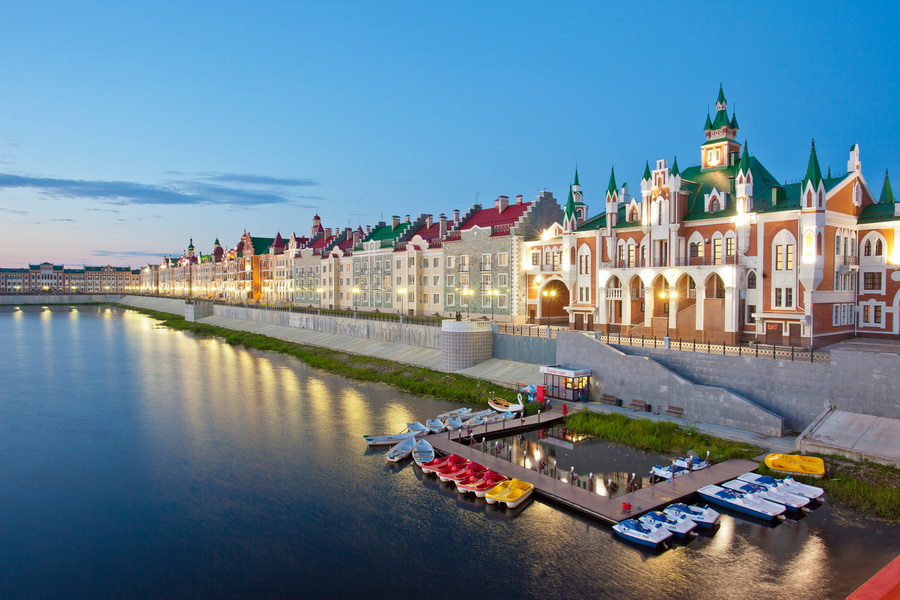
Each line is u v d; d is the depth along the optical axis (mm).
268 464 40156
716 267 54344
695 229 58281
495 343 65562
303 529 30906
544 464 38500
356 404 56125
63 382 69000
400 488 35938
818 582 24875
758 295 52281
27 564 27891
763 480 33000
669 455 39562
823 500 31672
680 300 59688
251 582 26172
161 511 33250
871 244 53156
